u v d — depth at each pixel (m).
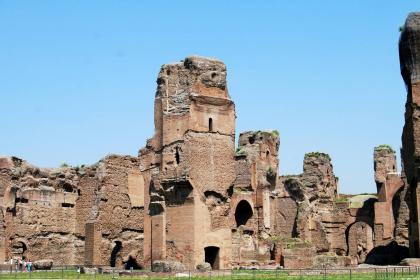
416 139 68.31
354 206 96.50
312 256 72.31
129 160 83.31
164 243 66.00
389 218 93.50
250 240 77.19
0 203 78.00
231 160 68.81
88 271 67.69
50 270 71.69
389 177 94.56
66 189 82.88
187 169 65.38
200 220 65.50
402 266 60.75
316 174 93.88
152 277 54.66
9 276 59.66
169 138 67.19
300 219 90.12
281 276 53.78
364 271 58.59
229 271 59.88
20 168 79.44
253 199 82.25
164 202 66.62
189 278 52.78
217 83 68.88
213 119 68.06
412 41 69.62
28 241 78.25
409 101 70.25
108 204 79.75
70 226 82.44
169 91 68.31
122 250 80.81
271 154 88.06
